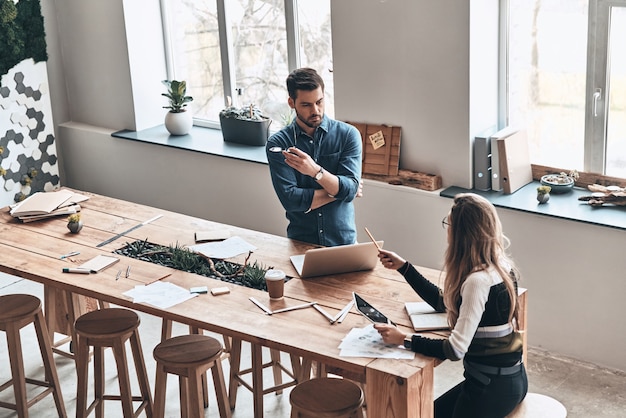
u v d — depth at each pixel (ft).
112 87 22.08
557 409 11.30
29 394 15.75
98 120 22.75
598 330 15.64
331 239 14.69
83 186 23.31
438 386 15.42
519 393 10.98
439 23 16.14
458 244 10.84
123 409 13.82
